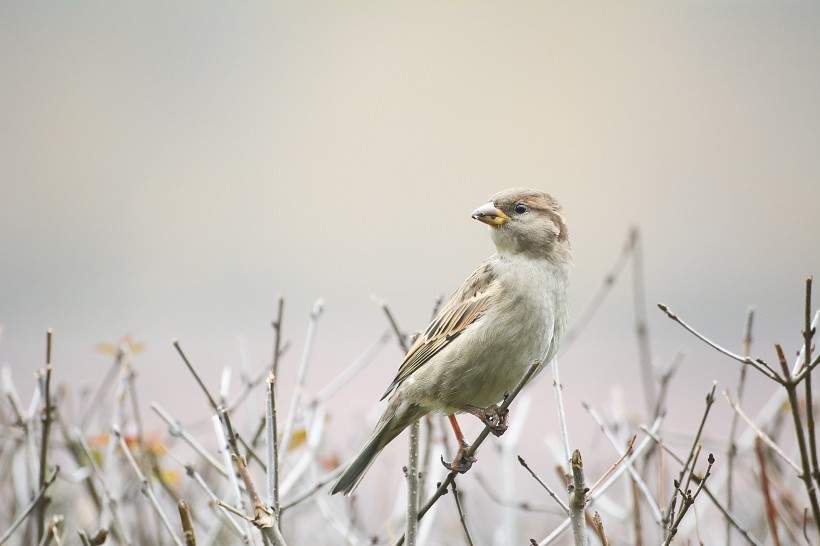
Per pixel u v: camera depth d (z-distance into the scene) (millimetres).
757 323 19969
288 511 6883
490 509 8711
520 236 6750
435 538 7062
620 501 7730
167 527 5359
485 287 6711
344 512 6953
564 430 5215
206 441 9430
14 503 6238
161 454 6219
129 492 6285
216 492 6742
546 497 9305
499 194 6902
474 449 5457
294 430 6004
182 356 5492
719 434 11773
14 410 6090
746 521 6520
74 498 6480
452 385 6609
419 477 5766
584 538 4605
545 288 6711
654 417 6047
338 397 14312
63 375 14086
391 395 6715
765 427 6398
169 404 12352
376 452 6605
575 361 16359
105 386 6410
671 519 4793
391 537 5980
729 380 14953
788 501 6012
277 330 5734
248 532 5266
